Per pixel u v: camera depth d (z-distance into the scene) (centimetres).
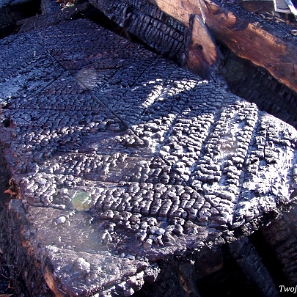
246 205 51
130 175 56
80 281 45
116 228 50
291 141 58
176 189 54
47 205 54
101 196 54
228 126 62
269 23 72
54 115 70
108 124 66
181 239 48
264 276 61
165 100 69
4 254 60
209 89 71
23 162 62
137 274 47
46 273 48
